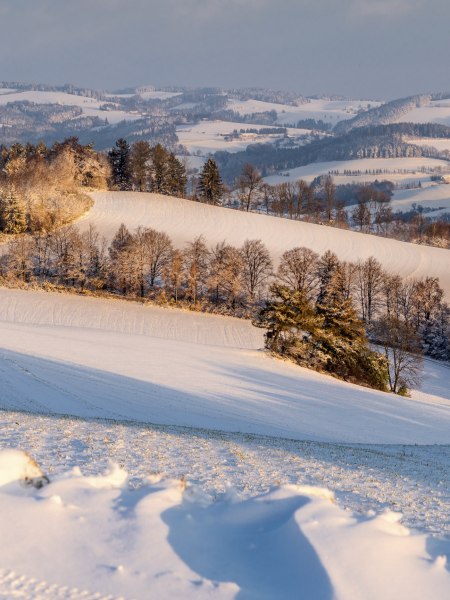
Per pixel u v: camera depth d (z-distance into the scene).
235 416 44.53
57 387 45.75
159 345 73.81
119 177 172.12
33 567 7.64
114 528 8.57
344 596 7.29
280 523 8.88
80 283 106.50
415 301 106.31
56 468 15.99
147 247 108.00
